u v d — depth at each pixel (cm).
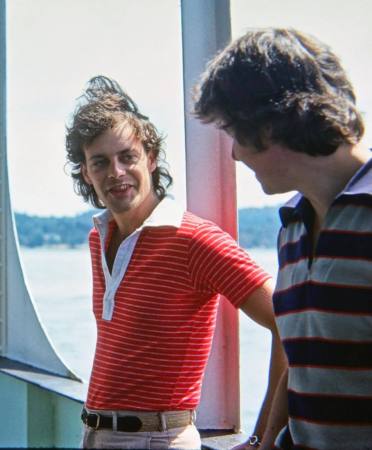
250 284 186
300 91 133
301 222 150
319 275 137
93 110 210
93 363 208
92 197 232
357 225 132
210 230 193
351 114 136
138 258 197
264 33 140
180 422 194
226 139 239
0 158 370
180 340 192
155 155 218
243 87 135
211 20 240
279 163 139
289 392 150
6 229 372
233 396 242
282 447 157
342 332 134
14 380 358
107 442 196
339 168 138
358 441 136
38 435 338
